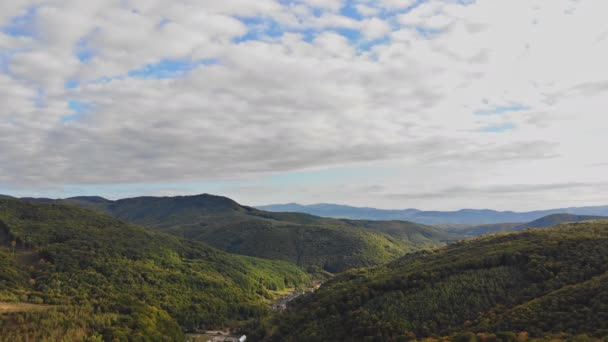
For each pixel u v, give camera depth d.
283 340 163.38
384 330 136.12
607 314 99.75
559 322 105.12
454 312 135.38
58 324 140.75
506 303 131.00
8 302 162.38
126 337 144.38
